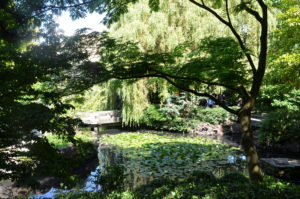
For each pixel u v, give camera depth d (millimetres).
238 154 8000
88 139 7961
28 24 2480
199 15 11344
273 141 9289
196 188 3695
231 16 10688
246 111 4270
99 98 15500
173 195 3473
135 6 11242
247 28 11164
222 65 4051
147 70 4066
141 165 6797
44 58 2338
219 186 3604
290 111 9477
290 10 6438
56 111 2256
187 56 5012
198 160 7203
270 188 3125
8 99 2055
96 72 3289
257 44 11047
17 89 2182
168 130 13805
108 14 4078
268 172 6371
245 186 3346
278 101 10125
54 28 2439
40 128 2053
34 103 2191
